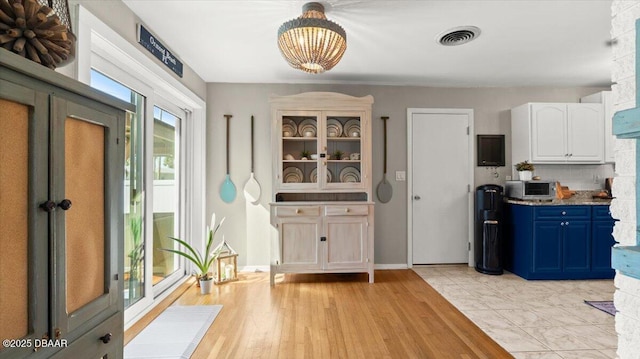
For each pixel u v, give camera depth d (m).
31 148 0.73
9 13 0.83
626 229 1.05
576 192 3.93
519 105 4.08
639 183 0.97
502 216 3.74
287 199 3.83
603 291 3.14
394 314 2.58
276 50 2.94
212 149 3.85
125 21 2.16
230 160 3.87
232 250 3.58
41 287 0.75
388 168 4.01
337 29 2.09
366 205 3.41
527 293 3.08
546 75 3.66
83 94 0.87
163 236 3.16
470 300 2.89
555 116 3.77
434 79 3.79
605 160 3.79
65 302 0.82
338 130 3.55
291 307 2.72
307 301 2.87
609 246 3.52
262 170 3.89
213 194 3.85
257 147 3.89
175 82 2.94
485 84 3.99
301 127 3.52
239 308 2.70
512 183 3.87
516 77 3.73
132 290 2.51
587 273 3.51
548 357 1.95
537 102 4.07
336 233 3.38
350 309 2.68
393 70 3.48
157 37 2.62
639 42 0.94
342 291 3.13
